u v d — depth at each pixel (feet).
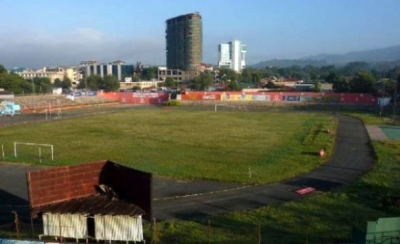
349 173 146.41
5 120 310.24
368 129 253.65
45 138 222.69
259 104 439.22
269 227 96.12
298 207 109.91
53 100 440.86
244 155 175.94
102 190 93.40
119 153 180.96
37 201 86.58
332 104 413.80
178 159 168.35
